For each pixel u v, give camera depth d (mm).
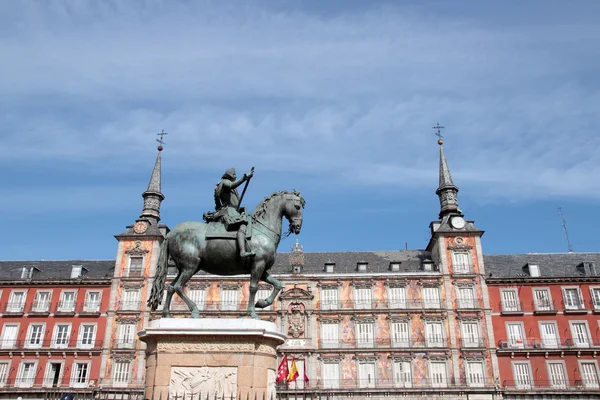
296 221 10781
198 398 8875
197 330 9219
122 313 52375
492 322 51938
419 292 53031
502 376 49656
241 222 10281
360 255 59906
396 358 50000
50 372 51250
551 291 52969
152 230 56625
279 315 52094
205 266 10539
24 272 56281
